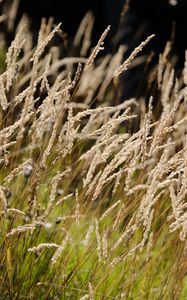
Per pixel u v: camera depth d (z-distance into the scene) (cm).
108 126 634
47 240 687
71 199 850
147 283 707
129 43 2095
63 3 2427
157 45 2091
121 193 802
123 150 614
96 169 852
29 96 591
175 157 638
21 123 595
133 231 628
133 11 2138
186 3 2059
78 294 658
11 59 619
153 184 607
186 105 886
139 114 1052
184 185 624
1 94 605
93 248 662
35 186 649
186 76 775
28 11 2358
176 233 723
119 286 674
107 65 1321
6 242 604
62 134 647
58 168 785
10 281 616
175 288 679
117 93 1127
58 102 689
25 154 795
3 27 1733
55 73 1113
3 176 689
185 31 2083
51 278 652
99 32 2286
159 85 859
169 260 743
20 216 671
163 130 631
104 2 2289
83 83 1063
